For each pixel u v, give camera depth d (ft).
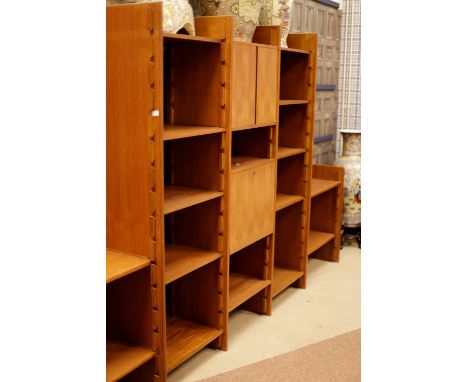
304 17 13.35
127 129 6.78
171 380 7.83
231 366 8.29
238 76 8.14
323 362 8.43
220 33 7.73
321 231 13.44
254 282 9.96
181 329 8.74
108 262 6.79
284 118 11.21
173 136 6.91
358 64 15.61
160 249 6.86
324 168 13.20
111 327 7.57
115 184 7.02
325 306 10.67
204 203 8.46
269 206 9.66
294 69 10.93
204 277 8.77
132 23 6.46
